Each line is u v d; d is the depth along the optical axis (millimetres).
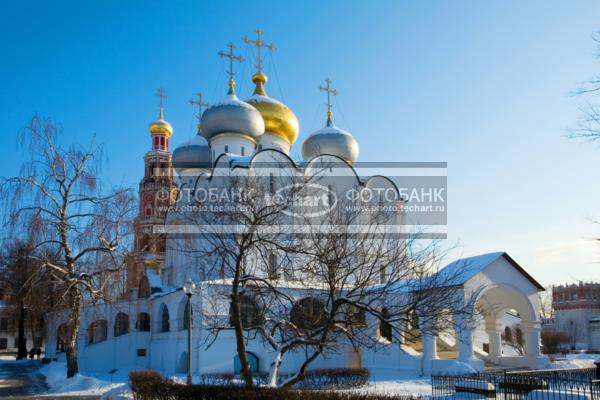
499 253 33625
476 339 46031
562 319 74750
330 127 51500
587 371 30625
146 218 51000
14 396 27234
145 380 20797
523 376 26250
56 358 50562
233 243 19312
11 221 29516
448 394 24109
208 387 15766
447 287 16844
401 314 16312
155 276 43031
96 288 34906
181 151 52719
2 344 80188
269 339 16797
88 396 26969
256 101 48719
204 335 32188
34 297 33812
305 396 13523
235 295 16156
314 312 18391
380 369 34531
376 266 18281
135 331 41250
